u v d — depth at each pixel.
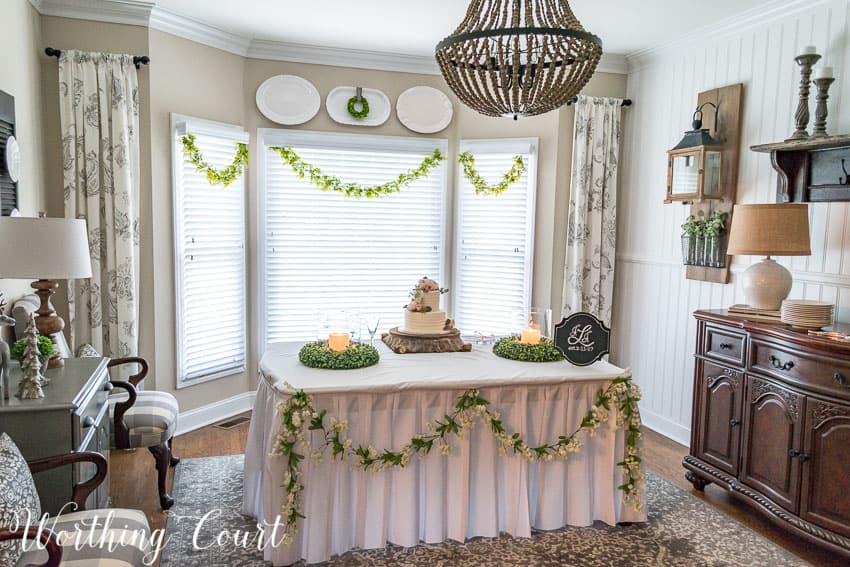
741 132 3.80
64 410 2.20
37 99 3.66
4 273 2.46
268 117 4.66
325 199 4.89
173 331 4.23
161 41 4.00
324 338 3.08
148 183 4.00
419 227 5.09
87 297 3.85
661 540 2.92
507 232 4.95
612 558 2.76
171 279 4.20
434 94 4.95
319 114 4.79
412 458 2.77
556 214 4.77
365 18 4.00
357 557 2.72
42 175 3.74
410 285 5.12
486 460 2.86
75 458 2.14
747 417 3.13
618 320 4.95
